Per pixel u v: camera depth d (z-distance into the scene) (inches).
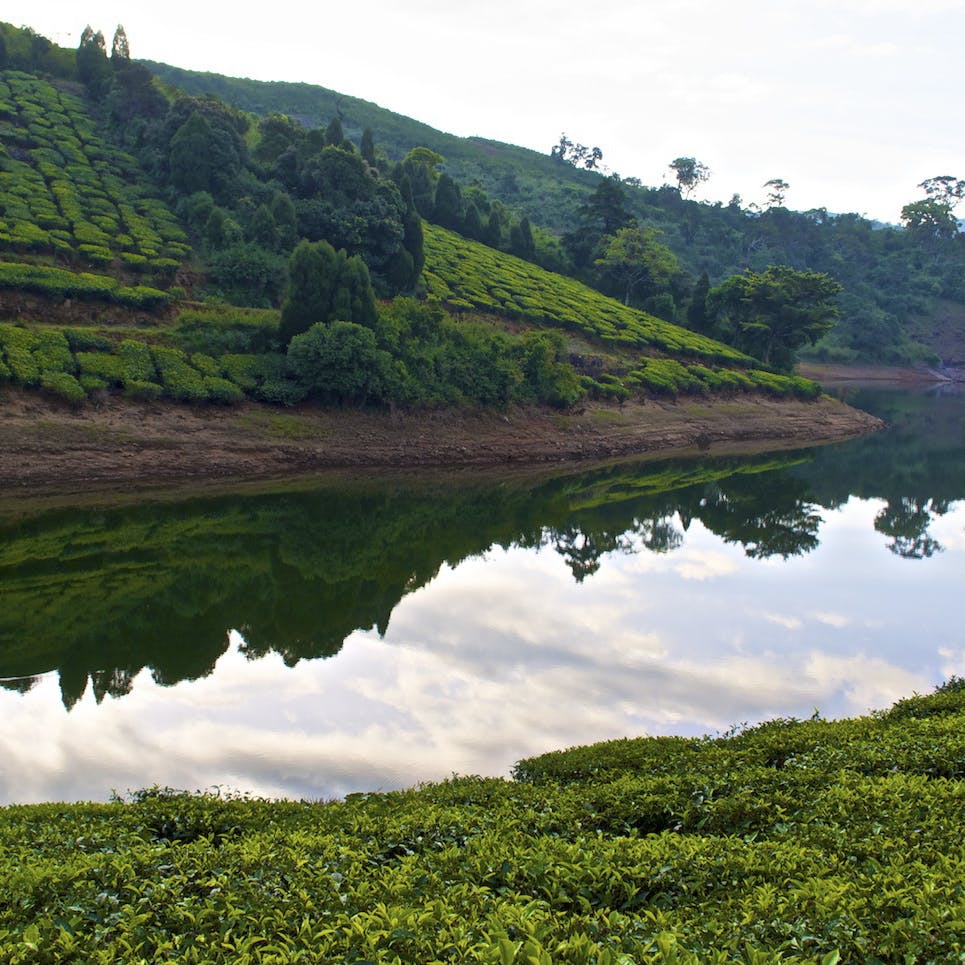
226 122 2679.6
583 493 1889.8
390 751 627.5
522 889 305.3
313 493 1669.5
